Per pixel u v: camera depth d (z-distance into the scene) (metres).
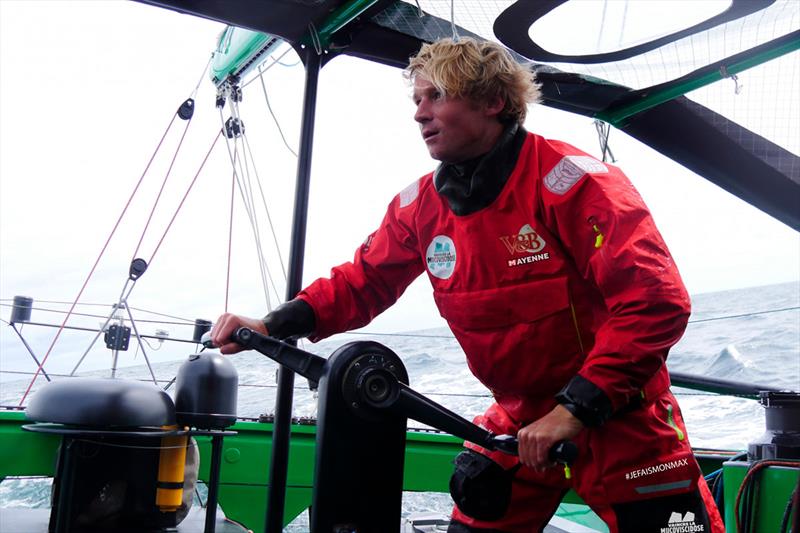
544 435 1.09
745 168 2.64
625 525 1.33
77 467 1.51
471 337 1.43
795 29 2.10
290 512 2.52
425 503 4.41
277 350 1.10
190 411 1.57
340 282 1.57
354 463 0.99
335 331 1.58
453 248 1.42
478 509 1.51
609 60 2.26
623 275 1.20
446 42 1.34
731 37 2.13
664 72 2.35
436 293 1.49
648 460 1.32
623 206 1.24
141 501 1.56
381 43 2.20
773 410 2.03
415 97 1.37
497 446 1.09
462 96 1.30
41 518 1.73
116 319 2.99
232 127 3.54
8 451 2.26
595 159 1.36
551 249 1.32
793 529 1.16
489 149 1.36
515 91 1.35
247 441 2.51
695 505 1.33
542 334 1.34
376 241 1.61
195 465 1.69
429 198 1.47
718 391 2.52
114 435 1.41
